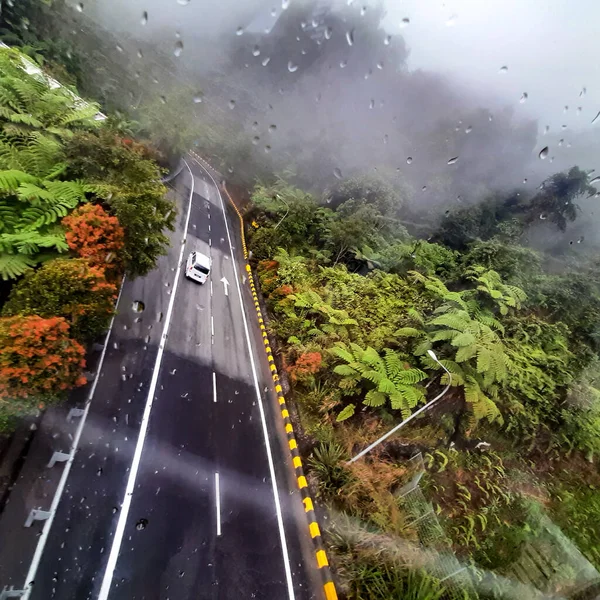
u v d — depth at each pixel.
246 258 17.30
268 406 9.41
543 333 10.58
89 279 5.94
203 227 16.94
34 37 12.93
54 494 5.09
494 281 11.11
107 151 7.83
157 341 9.00
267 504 6.95
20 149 7.26
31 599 4.14
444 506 7.40
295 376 9.89
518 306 10.68
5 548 4.36
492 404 7.92
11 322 5.06
